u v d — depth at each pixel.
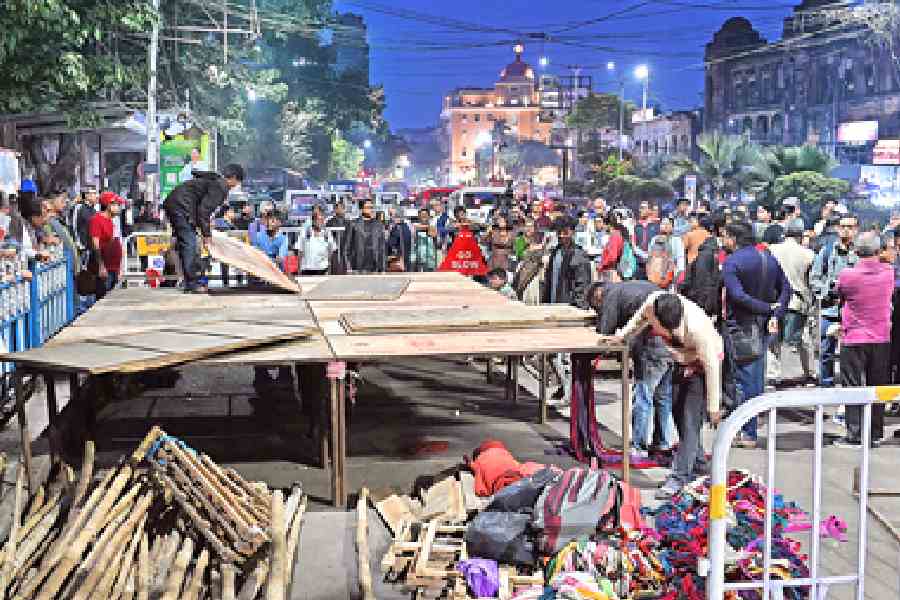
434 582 5.16
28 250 9.88
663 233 12.45
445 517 6.00
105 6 16.78
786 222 14.37
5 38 15.21
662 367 7.62
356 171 104.12
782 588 4.41
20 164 18.58
